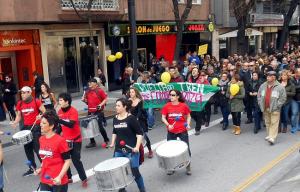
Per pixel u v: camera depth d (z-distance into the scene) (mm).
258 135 11789
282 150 10133
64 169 5840
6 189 8398
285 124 11938
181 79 13508
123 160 6637
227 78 12766
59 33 19344
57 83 19609
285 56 20562
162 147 7730
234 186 7840
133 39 15461
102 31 21375
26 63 18328
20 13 16516
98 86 11492
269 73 10562
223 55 31297
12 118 15211
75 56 20484
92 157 10312
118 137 7141
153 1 22906
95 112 11188
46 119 5848
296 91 11773
